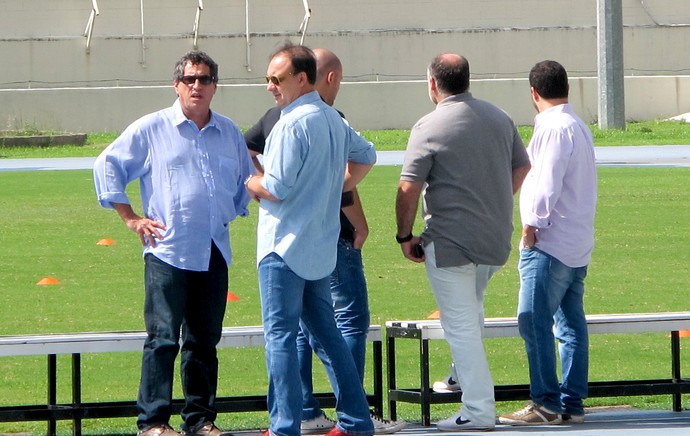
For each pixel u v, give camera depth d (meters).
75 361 18.64
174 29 145.12
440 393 19.52
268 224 16.45
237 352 27.38
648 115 139.75
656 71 152.12
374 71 147.88
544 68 18.95
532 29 149.62
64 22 143.25
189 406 17.73
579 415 19.47
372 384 24.12
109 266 38.31
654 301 31.69
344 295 18.19
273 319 16.42
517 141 18.95
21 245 42.84
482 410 18.53
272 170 16.12
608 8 108.75
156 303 17.22
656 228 46.03
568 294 19.45
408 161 18.20
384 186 61.78
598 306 30.94
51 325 28.66
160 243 17.22
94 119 128.50
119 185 17.27
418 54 148.50
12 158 91.88
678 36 152.00
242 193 17.98
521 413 19.19
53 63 142.75
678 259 39.16
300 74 16.48
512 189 18.88
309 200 16.39
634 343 27.77
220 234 17.53
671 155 83.50
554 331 20.03
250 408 19.19
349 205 18.00
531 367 19.16
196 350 17.75
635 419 19.91
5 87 141.88
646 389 20.28
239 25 146.25
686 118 133.88
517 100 133.62
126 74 144.38
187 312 17.72
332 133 16.53
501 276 36.78
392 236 44.53
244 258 40.00
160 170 17.31
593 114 135.75
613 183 61.66
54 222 49.16
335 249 16.83
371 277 36.16
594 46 150.75
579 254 18.88
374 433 18.19
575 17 150.62
